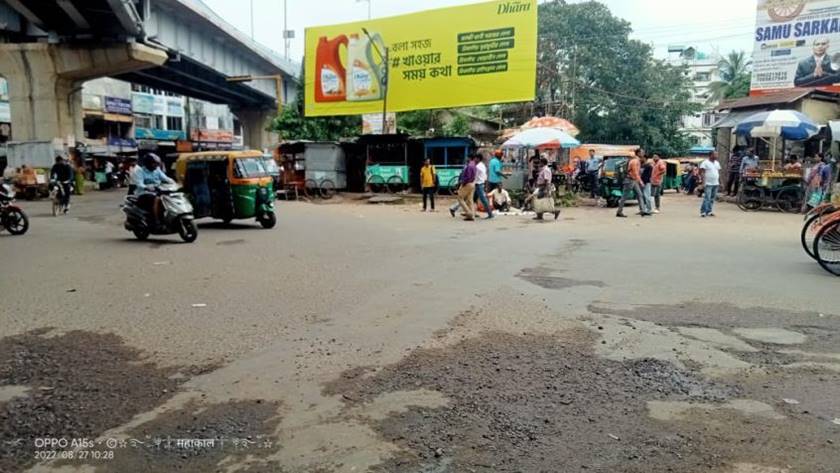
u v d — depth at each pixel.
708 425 3.76
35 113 29.33
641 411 3.97
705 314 6.29
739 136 24.89
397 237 12.91
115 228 14.80
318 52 30.75
